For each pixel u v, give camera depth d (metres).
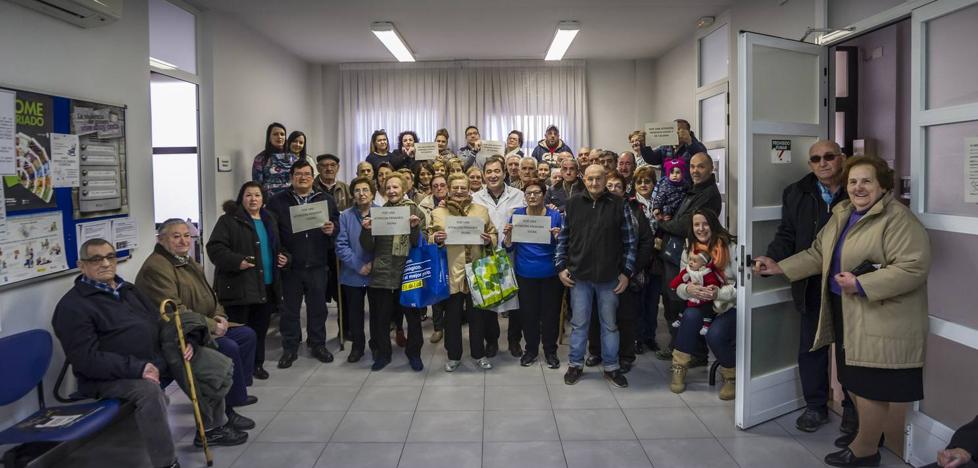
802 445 3.01
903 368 2.52
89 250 2.81
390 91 8.46
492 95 8.45
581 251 3.79
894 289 2.44
